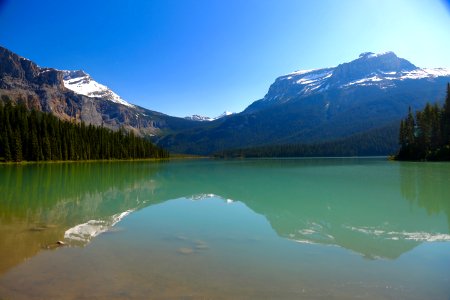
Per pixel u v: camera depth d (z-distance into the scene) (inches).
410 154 4347.9
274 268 421.7
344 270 418.0
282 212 823.7
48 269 403.9
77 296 333.1
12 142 3902.6
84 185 1489.9
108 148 5541.3
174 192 1252.5
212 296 339.9
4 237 550.3
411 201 1005.2
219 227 653.3
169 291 348.8
